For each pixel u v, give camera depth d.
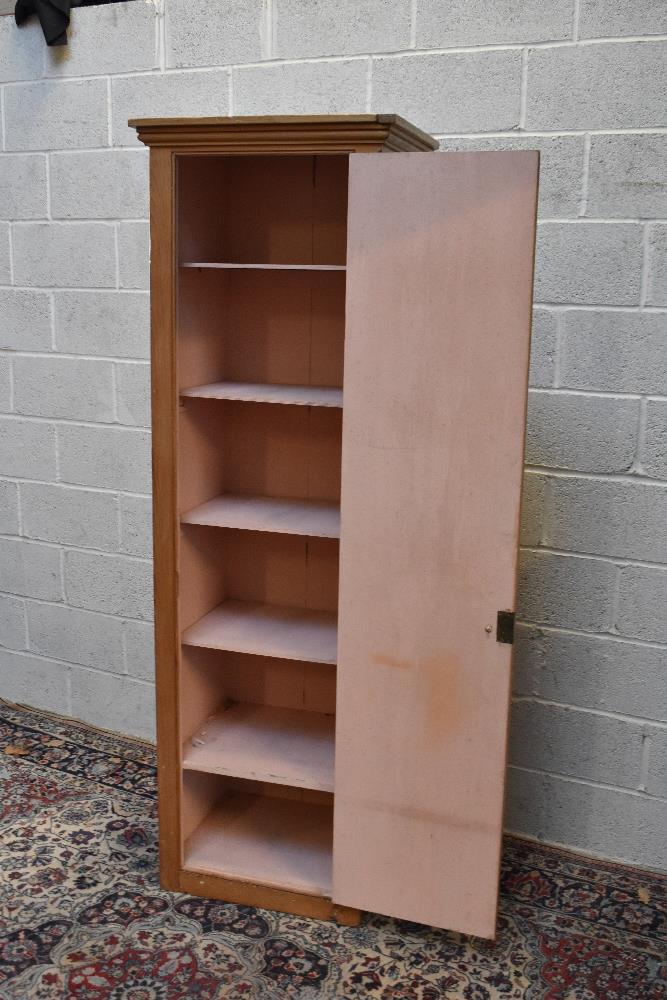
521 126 2.39
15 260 3.07
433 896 2.22
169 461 2.26
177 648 2.35
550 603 2.57
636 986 2.14
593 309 2.39
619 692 2.54
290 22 2.58
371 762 2.20
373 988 2.11
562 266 2.40
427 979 2.15
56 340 3.06
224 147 2.05
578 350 2.42
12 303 3.11
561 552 2.53
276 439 2.51
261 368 2.47
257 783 2.77
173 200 2.11
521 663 2.63
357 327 2.00
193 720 2.50
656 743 2.52
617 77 2.28
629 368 2.38
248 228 2.42
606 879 2.54
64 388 3.09
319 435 2.47
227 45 2.66
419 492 2.03
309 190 2.36
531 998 2.09
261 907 2.39
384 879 2.25
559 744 2.63
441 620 2.08
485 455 1.97
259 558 2.60
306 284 2.39
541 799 2.68
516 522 1.98
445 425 1.99
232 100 2.69
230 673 2.71
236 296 2.46
